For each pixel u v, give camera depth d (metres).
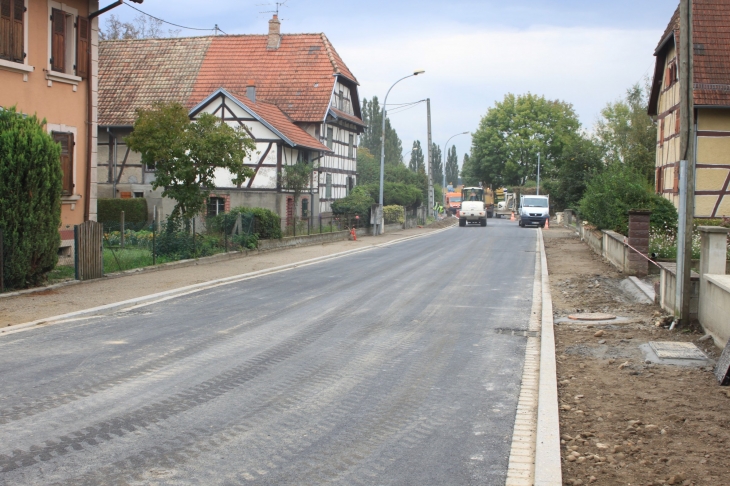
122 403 6.75
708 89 26.52
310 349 9.38
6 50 16.16
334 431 6.08
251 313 12.27
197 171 21.97
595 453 5.59
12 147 13.54
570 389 7.57
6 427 5.98
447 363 8.77
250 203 35.19
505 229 49.66
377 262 22.91
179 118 22.05
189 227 22.02
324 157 42.31
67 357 8.67
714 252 10.17
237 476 5.02
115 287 15.22
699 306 10.58
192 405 6.74
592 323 11.73
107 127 37.00
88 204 18.95
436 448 5.72
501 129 85.50
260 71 42.41
